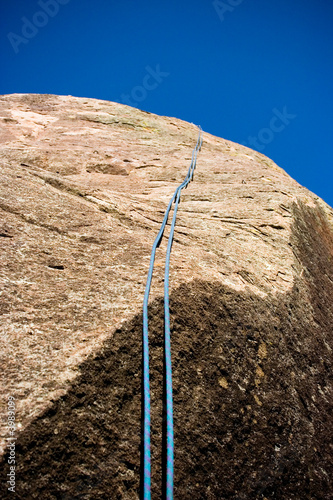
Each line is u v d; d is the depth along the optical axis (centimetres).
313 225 623
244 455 220
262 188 612
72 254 290
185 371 232
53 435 168
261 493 213
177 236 379
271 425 245
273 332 305
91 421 181
